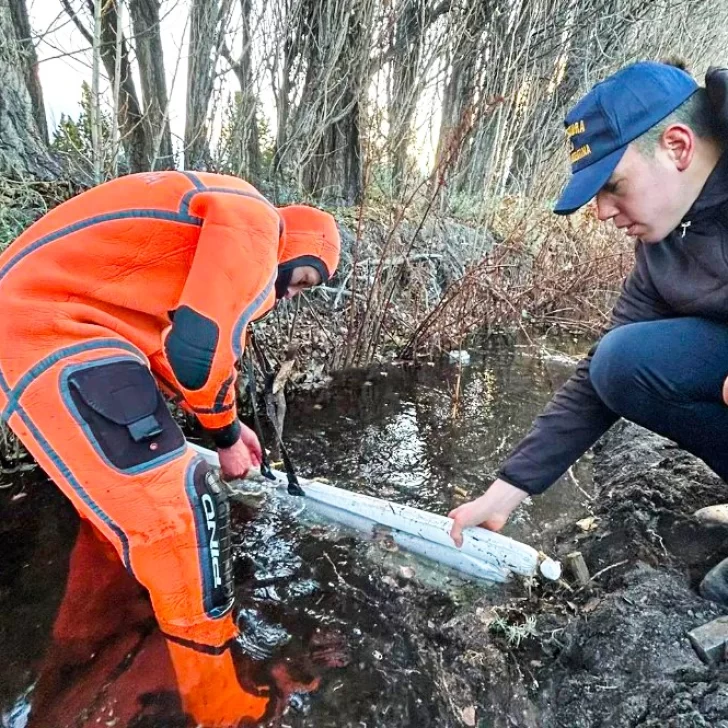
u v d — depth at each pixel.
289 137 3.32
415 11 3.14
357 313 3.17
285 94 3.27
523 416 2.61
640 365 1.30
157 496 1.17
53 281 1.18
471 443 2.35
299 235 1.53
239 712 1.17
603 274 3.99
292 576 1.56
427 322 3.18
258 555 1.63
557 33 3.65
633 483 1.89
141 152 2.97
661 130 1.08
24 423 1.16
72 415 1.12
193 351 1.19
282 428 2.42
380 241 3.50
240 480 1.92
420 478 2.09
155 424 1.18
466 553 1.55
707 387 1.26
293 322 2.92
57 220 1.24
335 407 2.64
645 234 1.22
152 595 1.26
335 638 1.36
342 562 1.62
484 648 1.33
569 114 1.21
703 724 1.05
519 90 3.56
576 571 1.51
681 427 1.36
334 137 3.76
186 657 1.29
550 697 1.21
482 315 3.56
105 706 1.18
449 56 3.25
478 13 3.28
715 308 1.23
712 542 1.53
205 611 1.27
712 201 1.13
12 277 1.19
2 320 1.16
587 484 2.04
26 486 1.93
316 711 1.18
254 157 3.25
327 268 1.57
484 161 4.07
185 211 1.26
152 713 1.16
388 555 1.64
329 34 3.07
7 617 1.40
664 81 1.08
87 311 1.21
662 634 1.27
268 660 1.30
